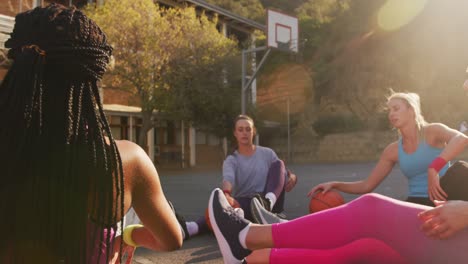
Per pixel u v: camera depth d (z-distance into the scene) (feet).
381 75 140.67
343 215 6.93
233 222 7.70
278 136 132.77
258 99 133.69
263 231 7.43
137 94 72.74
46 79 3.65
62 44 3.64
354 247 7.89
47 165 3.50
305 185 43.65
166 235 4.64
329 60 149.59
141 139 72.64
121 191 3.76
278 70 137.18
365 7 145.69
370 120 129.70
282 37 79.36
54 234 3.44
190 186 45.88
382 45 142.72
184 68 73.41
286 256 8.32
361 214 6.82
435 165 10.18
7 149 3.49
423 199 11.45
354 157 122.52
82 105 3.79
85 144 3.66
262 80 135.44
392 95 12.09
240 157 16.46
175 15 76.59
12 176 3.46
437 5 135.33
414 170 11.67
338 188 14.47
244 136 16.40
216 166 96.32
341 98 143.74
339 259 7.97
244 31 112.78
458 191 9.00
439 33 135.33
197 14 99.04
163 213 4.48
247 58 91.91
